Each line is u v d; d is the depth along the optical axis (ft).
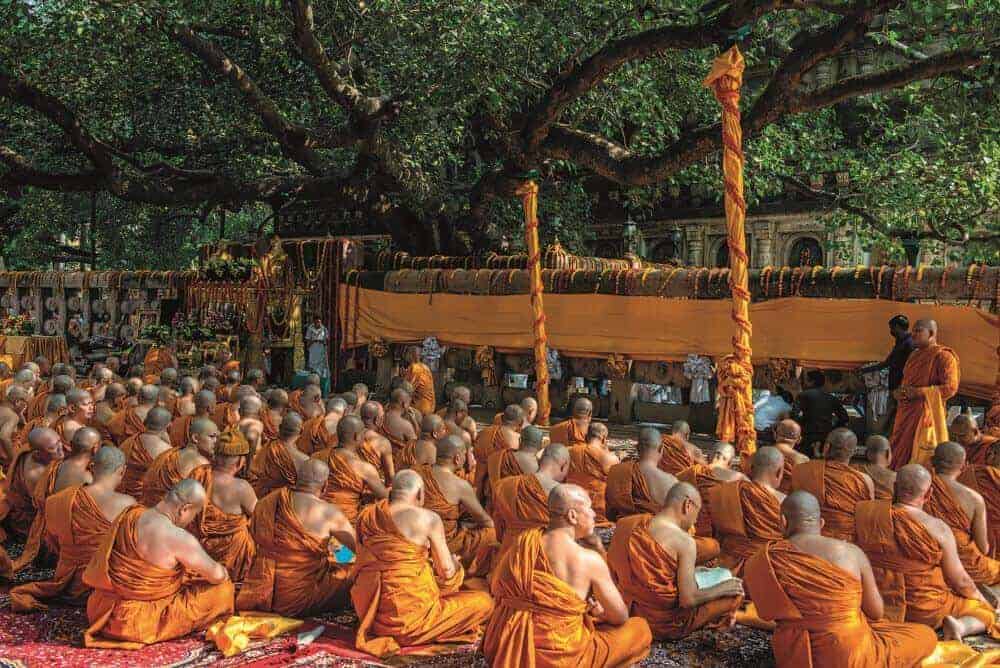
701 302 49.14
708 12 43.96
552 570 16.08
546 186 78.84
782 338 45.88
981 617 19.19
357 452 27.37
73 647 18.81
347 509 25.08
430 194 69.10
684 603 18.40
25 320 76.74
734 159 30.66
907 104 84.58
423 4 54.08
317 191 71.31
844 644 15.60
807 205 101.14
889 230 71.15
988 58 41.27
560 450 21.50
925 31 47.62
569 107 60.85
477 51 53.21
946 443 21.63
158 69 65.41
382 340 63.41
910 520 18.74
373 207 72.95
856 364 43.55
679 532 18.74
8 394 32.83
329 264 67.56
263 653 18.66
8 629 19.88
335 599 21.36
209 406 31.19
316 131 64.28
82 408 31.19
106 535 19.20
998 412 34.04
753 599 16.58
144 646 18.86
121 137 68.69
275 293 67.51
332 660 18.24
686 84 67.36
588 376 54.39
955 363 34.06
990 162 61.93
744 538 21.36
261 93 59.93
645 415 52.54
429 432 27.30
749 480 23.18
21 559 24.06
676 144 52.26
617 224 114.21
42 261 117.19
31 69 58.44
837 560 15.81
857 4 41.19
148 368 59.41
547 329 54.85
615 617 16.84
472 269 60.54
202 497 19.58
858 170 72.02
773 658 18.40
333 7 58.34
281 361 69.31
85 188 67.31
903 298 42.60
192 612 19.42
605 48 47.78
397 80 59.00
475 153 88.84
